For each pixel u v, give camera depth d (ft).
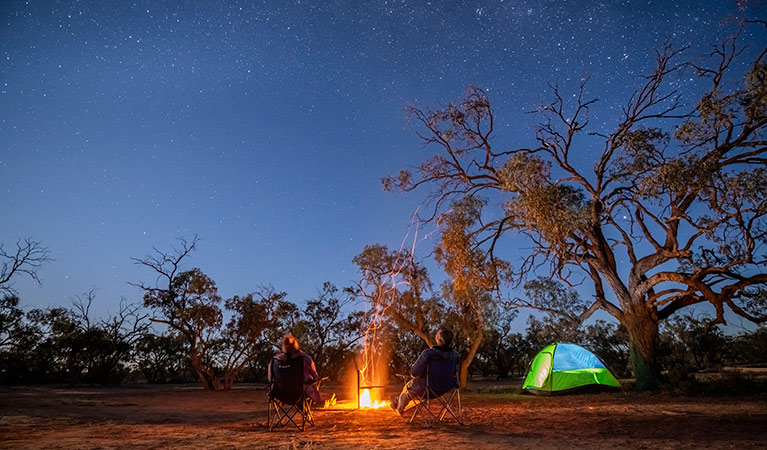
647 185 51.75
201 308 82.84
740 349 119.24
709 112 51.49
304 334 98.07
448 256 70.03
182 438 22.79
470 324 69.72
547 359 55.83
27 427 28.81
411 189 72.59
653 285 59.67
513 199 60.13
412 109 69.21
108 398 60.39
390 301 73.36
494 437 21.09
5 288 83.46
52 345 111.55
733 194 50.83
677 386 53.42
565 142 64.95
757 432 20.92
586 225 59.21
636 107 61.98
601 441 19.53
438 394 25.62
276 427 26.43
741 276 54.90
